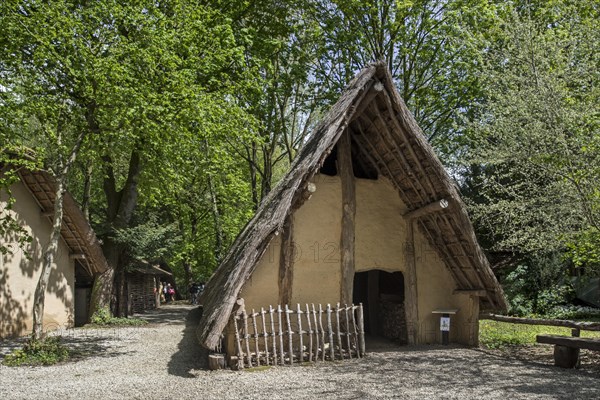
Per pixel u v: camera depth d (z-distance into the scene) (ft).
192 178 71.72
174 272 132.26
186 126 39.86
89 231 52.85
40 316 34.60
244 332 29.99
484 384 24.63
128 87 34.50
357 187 36.99
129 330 51.39
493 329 43.78
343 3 62.49
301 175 30.96
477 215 37.37
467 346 36.37
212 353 30.94
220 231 80.74
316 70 67.72
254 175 83.97
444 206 32.83
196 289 110.42
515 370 28.14
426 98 65.00
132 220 65.77
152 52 36.32
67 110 37.32
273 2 66.95
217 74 57.11
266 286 32.71
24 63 35.14
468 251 34.73
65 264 53.98
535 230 32.01
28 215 47.80
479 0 53.01
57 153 38.50
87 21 35.22
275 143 80.94
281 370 28.91
